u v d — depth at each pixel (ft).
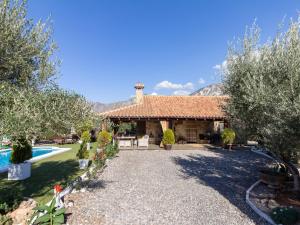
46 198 25.43
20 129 15.89
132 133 90.07
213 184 32.53
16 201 23.16
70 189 28.66
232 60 29.04
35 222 18.66
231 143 66.39
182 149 67.41
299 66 20.45
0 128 15.29
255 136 28.04
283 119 19.60
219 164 46.65
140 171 40.45
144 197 26.99
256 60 26.96
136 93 82.53
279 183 29.40
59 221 18.81
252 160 50.75
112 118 68.80
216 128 81.66
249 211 22.81
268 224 19.94
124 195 27.61
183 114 70.49
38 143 85.05
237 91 28.50
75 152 61.82
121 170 41.11
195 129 81.66
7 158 55.98
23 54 21.11
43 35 22.91
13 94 17.61
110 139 59.21
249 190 28.60
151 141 80.33
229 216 21.72
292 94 19.35
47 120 18.58
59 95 21.11
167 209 23.44
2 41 18.89
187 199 26.37
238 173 39.14
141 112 71.26
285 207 21.09
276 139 22.27
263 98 22.16
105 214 22.07
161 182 33.50
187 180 34.68
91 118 28.12
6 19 19.31
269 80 23.48
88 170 36.42
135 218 21.27
